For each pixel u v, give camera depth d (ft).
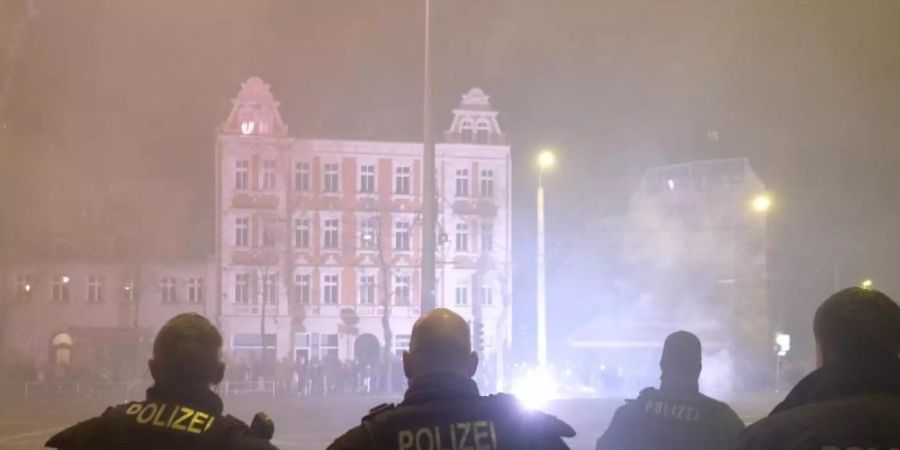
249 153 226.79
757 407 147.23
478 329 132.67
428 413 15.71
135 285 219.61
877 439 13.62
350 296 228.63
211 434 16.02
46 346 216.13
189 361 16.65
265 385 193.06
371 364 206.39
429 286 94.84
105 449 16.14
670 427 23.31
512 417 15.90
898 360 14.46
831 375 14.40
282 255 225.97
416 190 233.96
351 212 230.07
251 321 223.30
